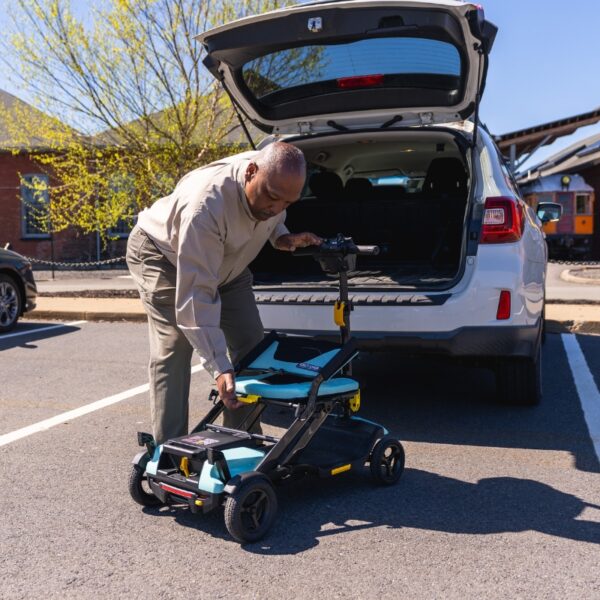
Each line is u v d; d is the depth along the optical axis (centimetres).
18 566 265
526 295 428
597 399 508
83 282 1611
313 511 315
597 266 1994
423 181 629
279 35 405
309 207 598
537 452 396
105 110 1078
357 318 429
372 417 469
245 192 283
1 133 2244
